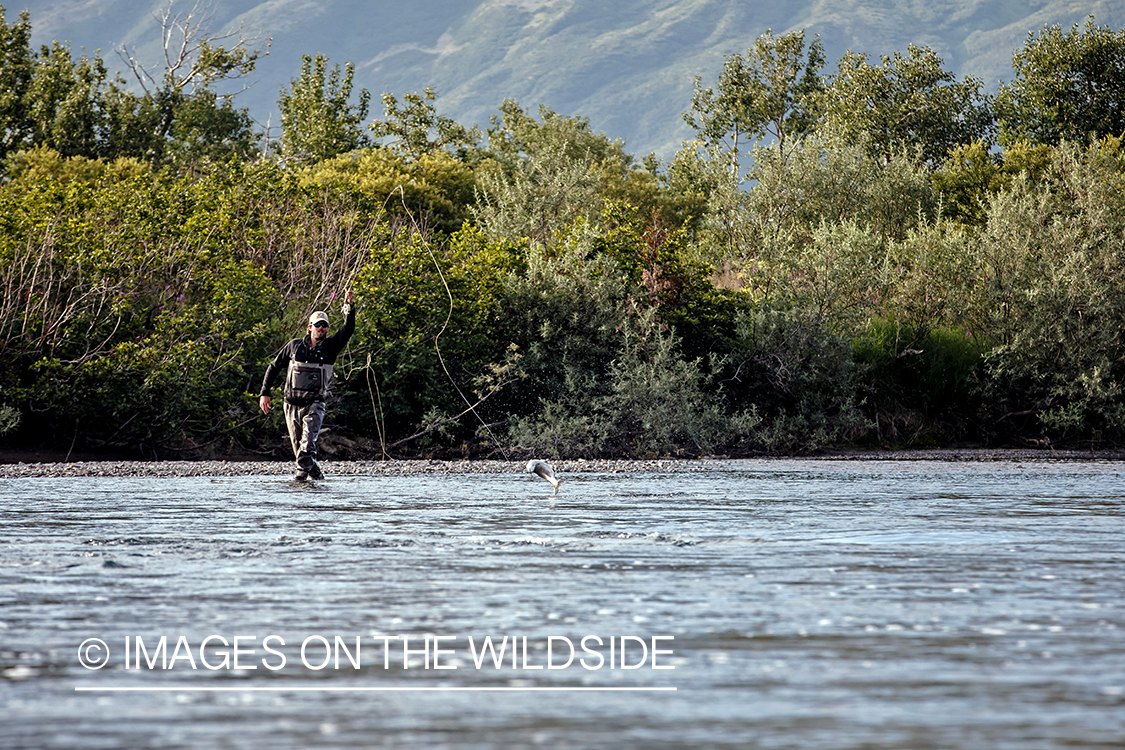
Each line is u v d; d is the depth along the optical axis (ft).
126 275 259.39
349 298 183.01
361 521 118.01
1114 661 54.29
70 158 586.45
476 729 43.91
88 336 247.50
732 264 348.38
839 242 319.68
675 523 116.26
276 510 130.72
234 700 48.37
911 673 52.06
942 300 326.85
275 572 82.02
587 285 281.74
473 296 279.69
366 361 264.52
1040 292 312.91
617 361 280.31
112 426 254.47
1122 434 314.76
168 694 49.29
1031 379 317.63
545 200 387.34
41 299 245.86
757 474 206.39
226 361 252.62
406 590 74.13
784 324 295.89
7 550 93.56
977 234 350.23
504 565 85.66
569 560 88.28
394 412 268.62
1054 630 61.36
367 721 45.11
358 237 291.38
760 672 52.39
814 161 441.27
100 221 269.85
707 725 44.19
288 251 290.56
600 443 263.49
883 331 322.34
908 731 43.19
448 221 511.81
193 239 268.82
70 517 122.01
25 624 63.21
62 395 240.12
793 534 106.01
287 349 183.21
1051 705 46.70
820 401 300.40
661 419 266.57
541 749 41.22
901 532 107.86
